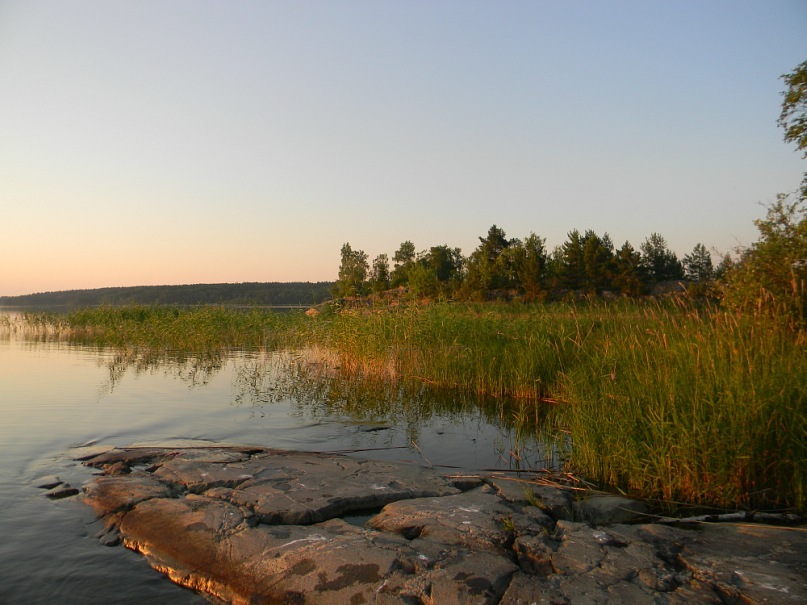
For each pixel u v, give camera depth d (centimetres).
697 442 602
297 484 590
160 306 3169
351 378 1434
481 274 5059
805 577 404
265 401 1140
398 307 1652
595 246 4831
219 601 416
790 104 1264
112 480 607
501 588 392
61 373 1500
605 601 375
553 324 1424
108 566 455
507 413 1053
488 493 589
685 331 792
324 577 411
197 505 530
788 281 980
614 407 708
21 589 416
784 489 576
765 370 629
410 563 420
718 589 391
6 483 613
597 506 566
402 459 754
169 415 983
